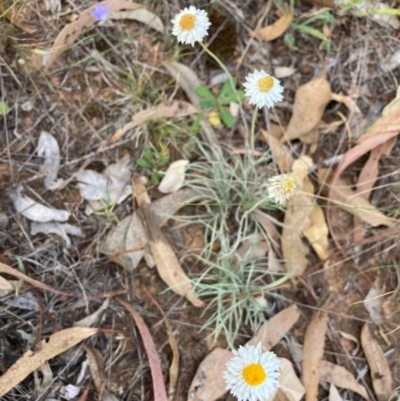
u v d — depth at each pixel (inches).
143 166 20.9
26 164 20.4
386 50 22.4
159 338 20.3
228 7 22.3
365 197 21.6
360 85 22.3
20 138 20.5
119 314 20.3
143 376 20.0
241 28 22.4
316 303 21.0
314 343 20.4
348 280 21.3
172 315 20.5
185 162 21.2
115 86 21.4
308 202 21.3
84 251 20.4
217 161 21.3
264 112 22.0
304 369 20.2
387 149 21.6
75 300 20.0
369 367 20.7
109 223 20.6
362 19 22.5
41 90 20.8
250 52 22.5
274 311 20.9
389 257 21.3
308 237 21.2
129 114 21.4
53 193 20.5
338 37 22.5
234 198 21.6
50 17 21.0
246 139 21.4
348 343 21.0
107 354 20.0
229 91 21.5
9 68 20.5
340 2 22.1
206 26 18.7
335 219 21.7
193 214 21.3
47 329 19.7
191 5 20.6
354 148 21.5
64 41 20.6
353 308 21.1
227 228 21.1
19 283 19.5
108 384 19.7
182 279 20.4
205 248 20.8
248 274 21.2
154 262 20.7
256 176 21.3
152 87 21.7
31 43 20.8
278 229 21.5
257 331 20.4
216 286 20.3
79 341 19.4
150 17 21.6
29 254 20.0
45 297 19.9
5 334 19.5
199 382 19.7
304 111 21.8
